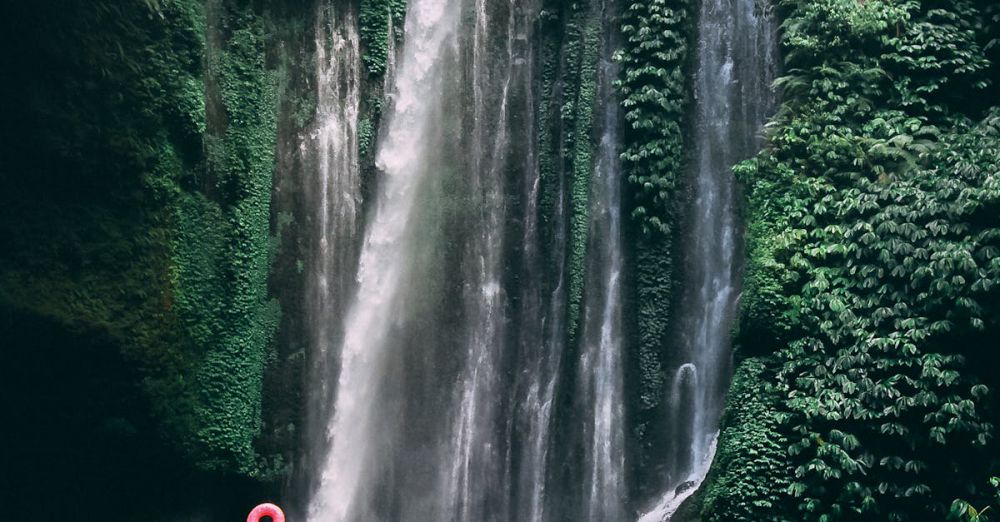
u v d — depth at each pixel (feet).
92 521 52.90
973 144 48.75
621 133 58.18
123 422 50.34
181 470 53.06
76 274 48.70
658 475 55.01
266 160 57.52
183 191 54.13
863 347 47.21
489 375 58.80
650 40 57.31
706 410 55.16
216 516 55.42
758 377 49.93
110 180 50.44
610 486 55.47
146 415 50.83
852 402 46.57
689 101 58.34
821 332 48.96
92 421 49.62
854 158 52.37
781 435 48.11
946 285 45.52
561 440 56.54
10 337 46.21
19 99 47.11
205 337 54.13
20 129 47.19
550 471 56.49
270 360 56.70
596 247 57.62
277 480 55.88
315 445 57.26
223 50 56.65
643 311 56.54
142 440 51.19
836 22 54.85
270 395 56.44
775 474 47.50
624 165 57.62
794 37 55.47
